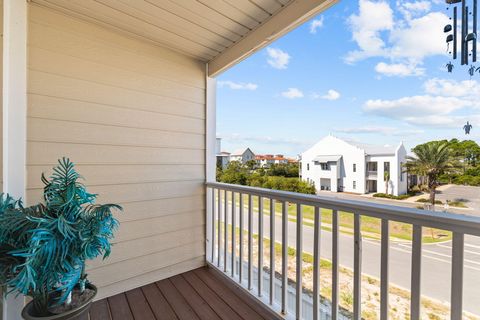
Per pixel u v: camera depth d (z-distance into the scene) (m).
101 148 2.02
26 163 1.68
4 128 1.55
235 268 2.26
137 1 1.73
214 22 1.98
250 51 2.15
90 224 1.27
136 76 2.21
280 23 1.84
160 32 2.11
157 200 2.32
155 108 2.31
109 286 2.04
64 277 1.20
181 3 1.75
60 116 1.83
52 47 1.81
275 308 1.74
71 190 1.30
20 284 1.07
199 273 2.46
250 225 1.98
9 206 1.37
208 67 2.67
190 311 1.84
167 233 2.38
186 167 2.53
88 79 1.96
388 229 1.13
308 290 1.83
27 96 1.70
